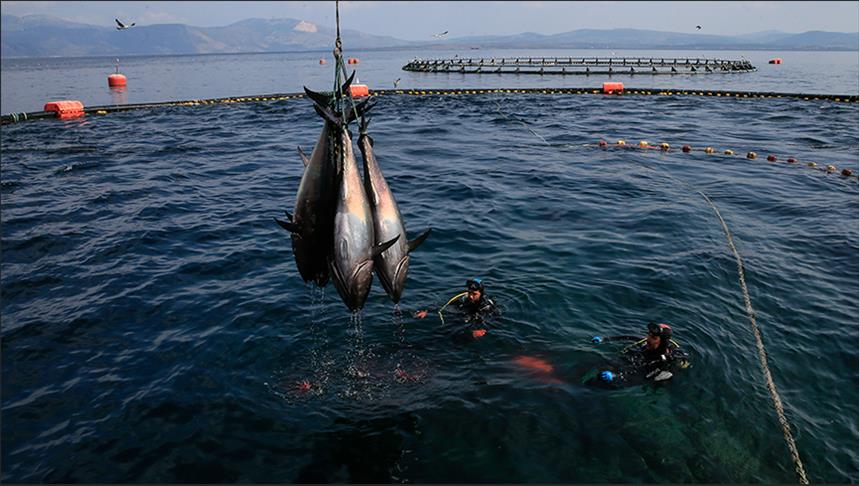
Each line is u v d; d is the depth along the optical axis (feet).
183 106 113.50
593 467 16.89
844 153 63.77
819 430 18.79
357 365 22.02
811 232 37.45
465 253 33.73
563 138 74.54
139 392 20.62
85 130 82.79
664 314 26.21
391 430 18.51
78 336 24.64
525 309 26.50
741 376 21.59
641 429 18.47
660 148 67.56
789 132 77.77
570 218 40.34
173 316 26.25
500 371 21.61
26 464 17.25
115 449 17.84
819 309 26.96
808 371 22.15
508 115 97.30
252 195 47.57
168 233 37.73
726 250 33.99
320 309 26.53
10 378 21.66
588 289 28.68
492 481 16.43
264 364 22.20
